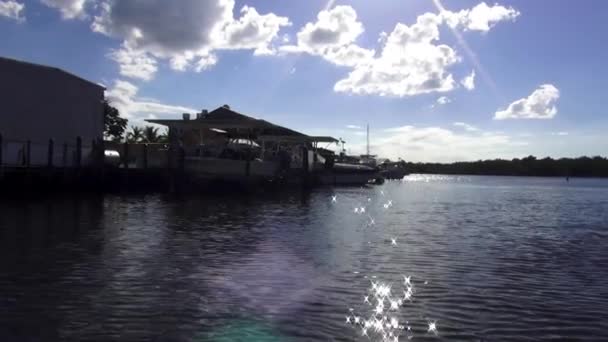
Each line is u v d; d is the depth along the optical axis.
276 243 15.98
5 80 32.03
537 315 8.90
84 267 11.88
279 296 9.76
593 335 7.96
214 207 27.94
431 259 13.84
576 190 76.06
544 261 13.87
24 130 33.28
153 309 8.81
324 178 59.56
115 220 20.72
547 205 39.28
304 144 55.38
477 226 22.56
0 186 28.36
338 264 12.86
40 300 9.22
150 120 39.47
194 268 12.01
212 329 7.93
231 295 9.77
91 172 33.12
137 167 37.59
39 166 30.31
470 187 84.50
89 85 39.28
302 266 12.52
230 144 41.50
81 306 8.91
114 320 8.23
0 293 9.62
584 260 14.07
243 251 14.39
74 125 37.56
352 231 19.58
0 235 16.31
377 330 8.00
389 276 11.63
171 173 36.19
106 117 72.81
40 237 16.03
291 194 43.78
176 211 25.02
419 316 8.73
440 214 28.83
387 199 42.84
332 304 9.32
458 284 11.01
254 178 40.75
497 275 11.98
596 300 9.89
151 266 12.12
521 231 20.95
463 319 8.62
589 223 24.81
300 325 8.17
